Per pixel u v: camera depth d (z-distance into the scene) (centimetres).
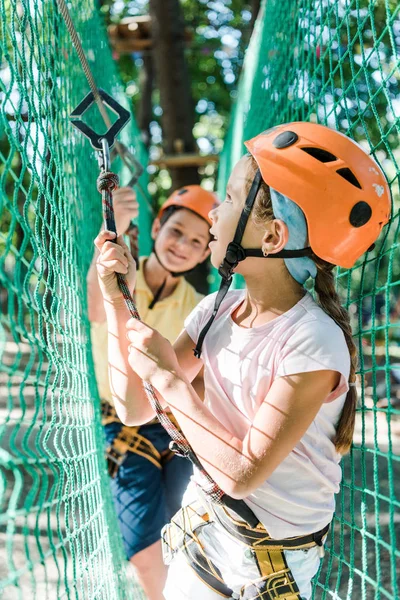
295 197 164
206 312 194
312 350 158
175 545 181
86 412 229
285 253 168
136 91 1622
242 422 168
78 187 267
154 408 166
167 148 1022
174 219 318
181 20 1022
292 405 154
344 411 171
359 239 171
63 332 190
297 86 280
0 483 122
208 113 1647
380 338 1108
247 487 151
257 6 898
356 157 170
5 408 680
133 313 174
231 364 172
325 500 170
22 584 328
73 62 268
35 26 181
